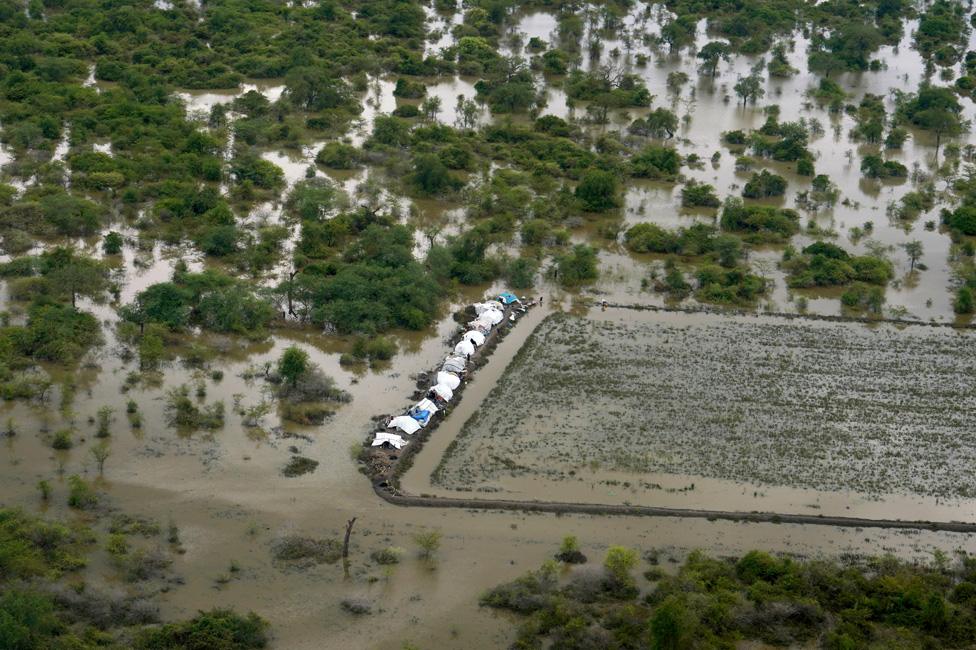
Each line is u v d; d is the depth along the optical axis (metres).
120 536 111.56
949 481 130.88
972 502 127.31
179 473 124.38
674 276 177.88
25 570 105.19
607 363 153.50
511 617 105.44
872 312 174.00
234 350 153.00
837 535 120.44
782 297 177.25
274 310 162.62
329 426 135.50
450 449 132.00
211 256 180.88
